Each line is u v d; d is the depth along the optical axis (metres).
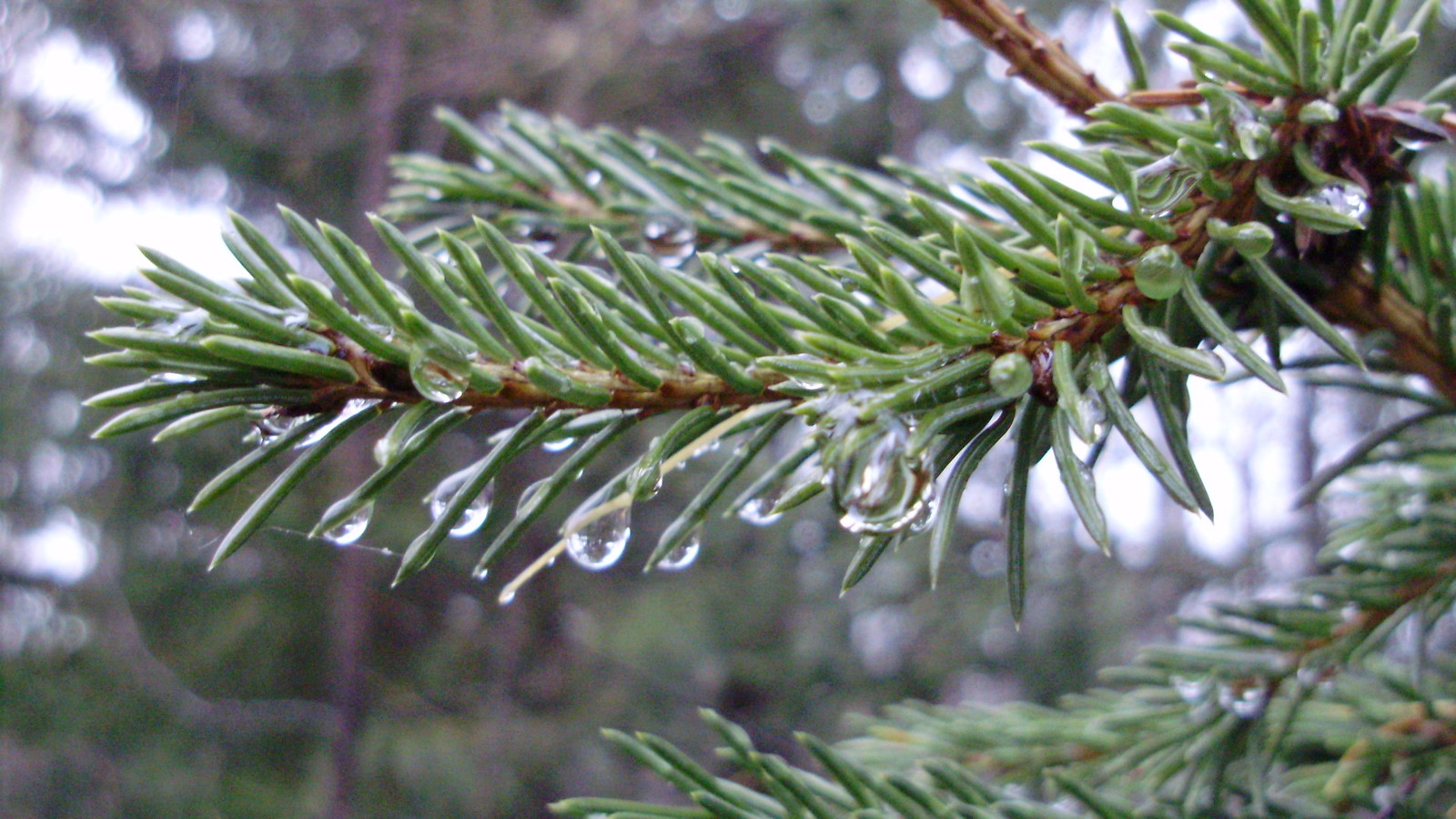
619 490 0.23
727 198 0.27
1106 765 0.28
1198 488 0.21
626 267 0.21
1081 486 0.20
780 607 1.38
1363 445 0.26
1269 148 0.22
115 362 0.20
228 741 1.31
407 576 0.21
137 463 1.32
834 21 1.41
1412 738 0.26
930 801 0.24
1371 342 0.25
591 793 1.32
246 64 1.38
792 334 0.22
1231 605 0.27
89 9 1.30
